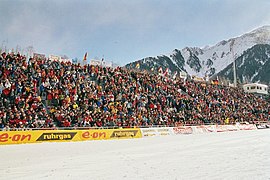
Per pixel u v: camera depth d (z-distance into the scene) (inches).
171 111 1333.7
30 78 957.8
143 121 1115.3
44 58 1230.9
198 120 1376.7
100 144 709.3
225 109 1697.8
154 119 1170.6
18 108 822.5
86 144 708.7
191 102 1496.1
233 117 1643.7
